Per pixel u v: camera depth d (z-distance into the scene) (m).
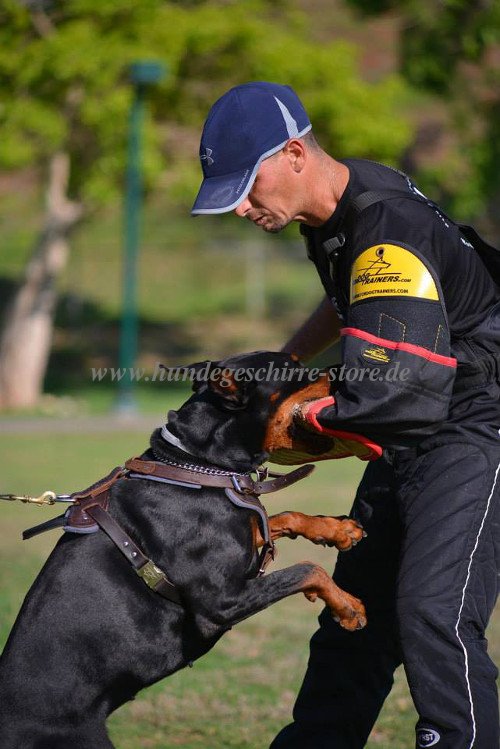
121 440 25.91
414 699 6.00
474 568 6.08
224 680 9.36
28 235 41.19
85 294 46.50
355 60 34.31
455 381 6.25
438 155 38.78
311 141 6.35
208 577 6.22
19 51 29.73
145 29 30.06
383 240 6.05
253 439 6.49
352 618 6.50
